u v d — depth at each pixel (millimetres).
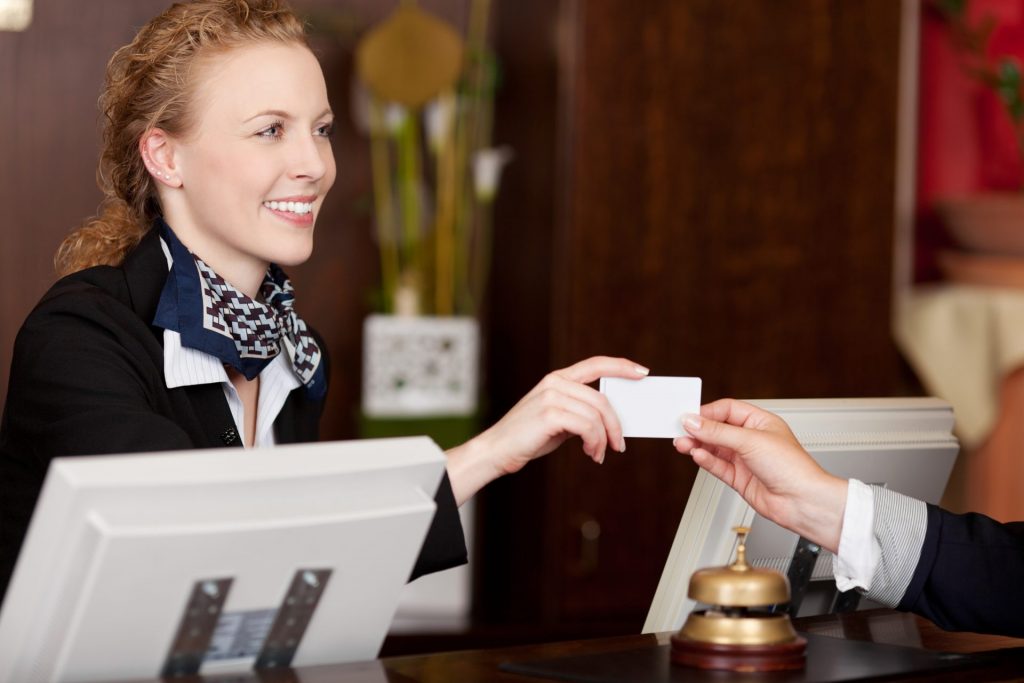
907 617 1740
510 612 4086
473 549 4211
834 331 4082
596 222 3854
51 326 1786
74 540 1088
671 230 3916
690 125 3914
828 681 1285
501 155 4113
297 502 1201
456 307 4199
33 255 4012
